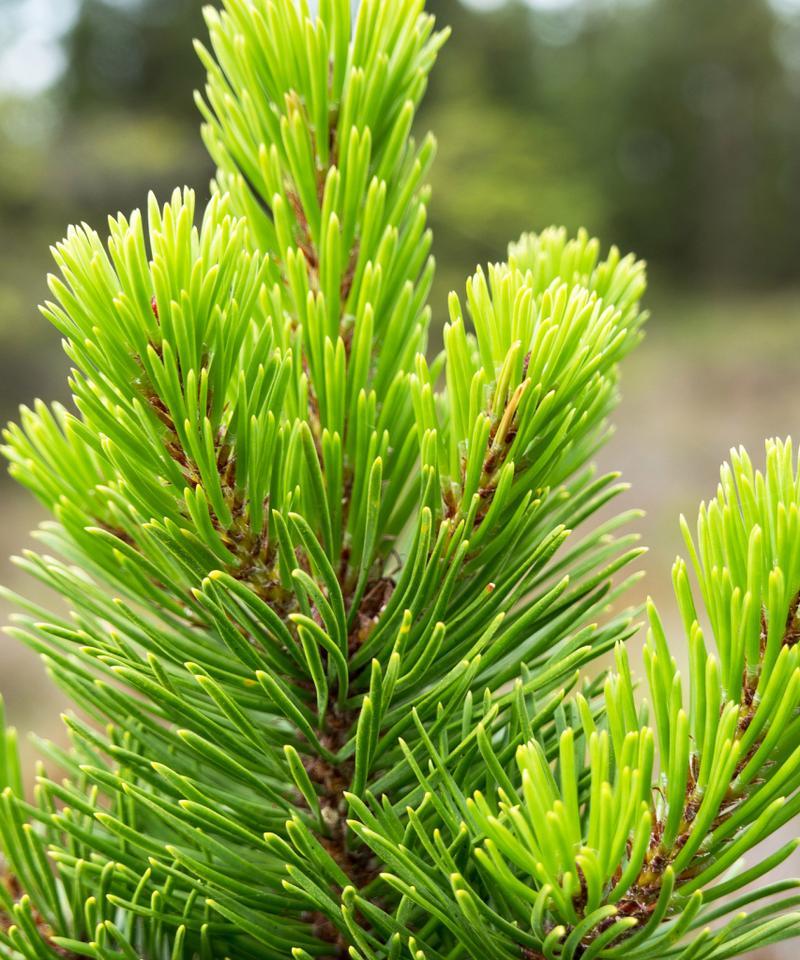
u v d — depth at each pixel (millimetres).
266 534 486
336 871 460
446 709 467
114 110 11945
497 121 11047
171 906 496
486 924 460
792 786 431
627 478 6094
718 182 14812
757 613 428
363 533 513
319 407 504
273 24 511
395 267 520
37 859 507
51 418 524
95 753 537
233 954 508
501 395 466
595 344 462
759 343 9789
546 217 10375
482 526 472
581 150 14570
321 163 522
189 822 470
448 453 482
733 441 6723
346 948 508
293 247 508
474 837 449
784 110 14602
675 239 15023
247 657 475
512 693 471
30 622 496
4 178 8375
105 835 527
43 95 11594
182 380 451
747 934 437
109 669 491
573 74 14891
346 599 516
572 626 496
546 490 482
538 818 405
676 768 422
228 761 471
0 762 523
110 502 499
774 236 14625
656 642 430
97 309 444
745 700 438
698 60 14523
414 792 484
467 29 13805
